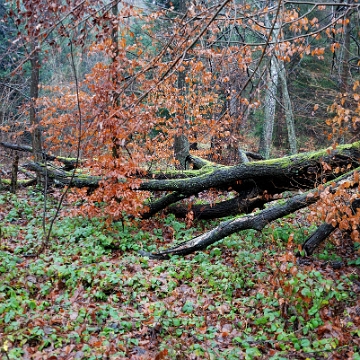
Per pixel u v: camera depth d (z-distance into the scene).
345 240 9.15
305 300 5.99
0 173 14.45
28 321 5.58
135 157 9.43
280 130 22.81
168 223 11.02
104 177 9.41
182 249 8.68
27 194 13.06
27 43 5.41
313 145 19.89
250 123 19.81
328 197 6.35
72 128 10.80
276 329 5.88
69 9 5.13
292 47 6.42
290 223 10.83
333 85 18.22
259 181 10.29
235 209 10.83
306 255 8.16
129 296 6.77
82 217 10.57
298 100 20.19
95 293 6.68
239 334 5.86
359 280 7.31
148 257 8.60
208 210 11.05
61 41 5.48
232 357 5.17
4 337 5.09
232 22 6.50
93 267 7.50
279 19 5.88
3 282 6.72
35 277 7.16
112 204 9.48
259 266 8.02
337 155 8.77
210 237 8.56
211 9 5.38
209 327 6.01
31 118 12.73
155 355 5.16
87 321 5.93
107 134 7.43
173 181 10.59
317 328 5.78
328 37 6.88
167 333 5.85
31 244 8.77
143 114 7.52
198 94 10.58
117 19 5.61
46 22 5.12
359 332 5.49
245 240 9.53
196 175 11.02
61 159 12.40
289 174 9.44
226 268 7.82
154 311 6.30
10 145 15.68
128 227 10.28
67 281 7.04
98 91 7.89
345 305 6.38
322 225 8.17
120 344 5.30
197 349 5.37
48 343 5.25
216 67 8.21
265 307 6.50
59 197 12.75
